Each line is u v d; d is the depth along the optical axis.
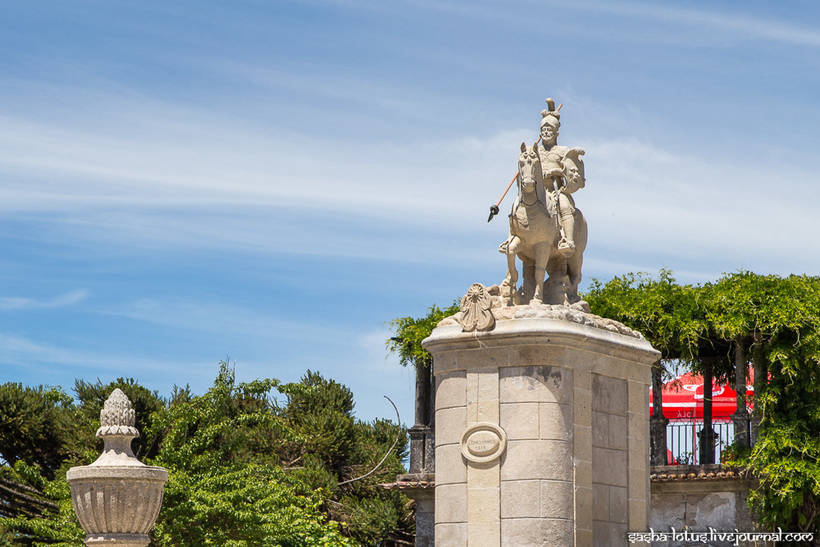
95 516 16.41
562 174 18.58
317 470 38.72
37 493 31.55
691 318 27.98
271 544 24.95
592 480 17.48
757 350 27.53
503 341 17.39
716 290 28.22
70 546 23.80
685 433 29.61
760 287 27.78
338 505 38.91
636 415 18.39
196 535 23.78
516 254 18.09
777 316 26.95
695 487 27.61
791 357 26.91
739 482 27.17
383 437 43.53
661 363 28.92
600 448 17.73
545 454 17.05
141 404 33.88
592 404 17.72
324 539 28.81
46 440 33.69
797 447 26.50
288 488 26.77
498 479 17.20
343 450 41.25
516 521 17.00
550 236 17.89
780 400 27.20
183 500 23.73
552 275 18.52
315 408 41.84
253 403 38.53
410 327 31.97
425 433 31.89
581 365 17.55
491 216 17.70
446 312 31.91
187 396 35.50
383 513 38.53
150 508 16.61
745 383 27.92
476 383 17.58
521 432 17.17
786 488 26.14
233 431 26.80
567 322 17.44
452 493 17.55
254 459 34.38
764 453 26.69
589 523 17.28
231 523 24.25
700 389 33.75
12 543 27.72
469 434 17.47
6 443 33.41
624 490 18.02
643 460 18.36
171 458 25.05
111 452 16.80
